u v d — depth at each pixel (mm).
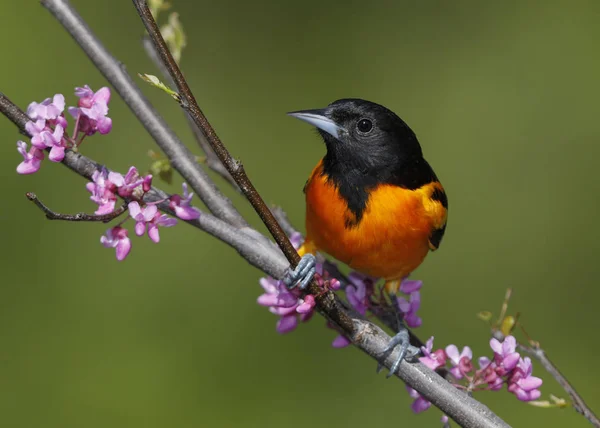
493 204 13992
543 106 14688
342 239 6617
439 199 6852
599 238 13617
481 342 12484
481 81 14805
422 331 12664
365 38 15180
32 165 5070
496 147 14414
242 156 13906
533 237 13641
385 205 6551
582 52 15086
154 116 6465
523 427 11148
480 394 11273
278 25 14953
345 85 14750
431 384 5633
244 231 5984
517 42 15328
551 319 12859
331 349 11953
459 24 15484
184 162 6367
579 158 14305
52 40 13758
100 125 5125
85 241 12344
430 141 14492
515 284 13180
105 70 6562
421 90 14844
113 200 4961
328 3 15359
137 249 12414
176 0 14727
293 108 14398
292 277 5523
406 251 6656
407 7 15547
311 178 6930
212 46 14703
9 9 13664
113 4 14531
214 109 14195
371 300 6629
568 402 5594
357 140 6676
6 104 5086
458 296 13102
